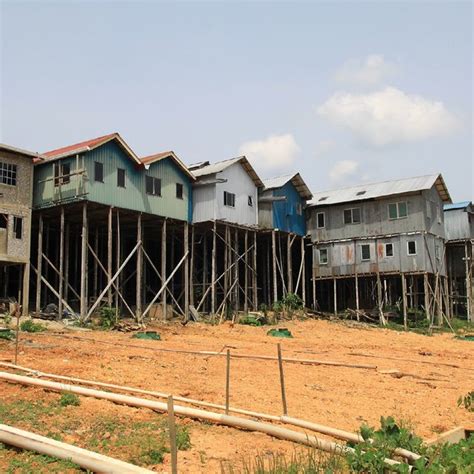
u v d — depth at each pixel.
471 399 14.41
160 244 47.34
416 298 44.19
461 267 50.41
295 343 27.86
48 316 29.97
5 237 29.34
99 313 32.09
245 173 40.34
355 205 44.53
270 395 14.26
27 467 8.02
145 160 34.28
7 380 13.14
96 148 31.23
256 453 9.59
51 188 31.52
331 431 10.77
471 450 9.04
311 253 48.47
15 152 29.98
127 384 14.23
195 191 38.00
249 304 46.12
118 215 32.81
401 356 24.45
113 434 9.94
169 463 8.89
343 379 17.30
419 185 42.50
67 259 34.34
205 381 15.42
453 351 28.20
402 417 13.02
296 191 45.25
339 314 44.38
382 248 43.16
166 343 24.00
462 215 48.91
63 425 10.21
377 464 8.46
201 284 39.69
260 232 42.44
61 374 14.66
